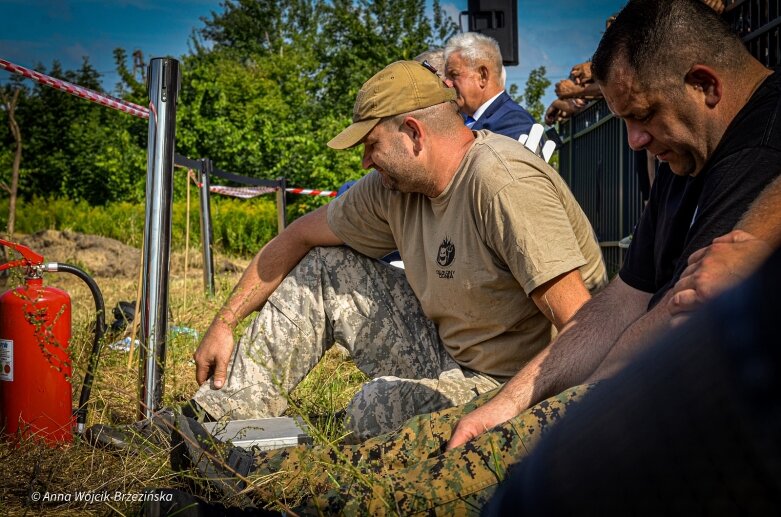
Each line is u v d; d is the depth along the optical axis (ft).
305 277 10.23
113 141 93.04
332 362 14.65
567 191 9.30
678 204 7.88
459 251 9.08
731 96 7.18
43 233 38.34
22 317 8.71
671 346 1.68
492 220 8.52
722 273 5.70
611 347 7.18
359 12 119.75
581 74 25.79
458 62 16.51
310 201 67.72
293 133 81.30
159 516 6.07
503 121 16.44
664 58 7.14
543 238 8.30
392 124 9.05
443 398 8.83
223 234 59.06
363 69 110.42
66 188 93.30
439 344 10.17
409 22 118.32
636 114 7.43
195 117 81.87
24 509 7.25
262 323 10.09
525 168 8.63
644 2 7.29
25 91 96.27
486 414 6.88
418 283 9.78
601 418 1.78
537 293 8.38
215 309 19.84
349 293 10.21
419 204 9.70
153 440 8.46
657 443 1.61
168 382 12.50
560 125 40.32
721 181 7.04
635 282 8.18
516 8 22.49
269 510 6.42
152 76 9.74
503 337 9.26
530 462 2.01
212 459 7.11
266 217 62.39
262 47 162.91
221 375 10.03
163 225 9.76
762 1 15.72
